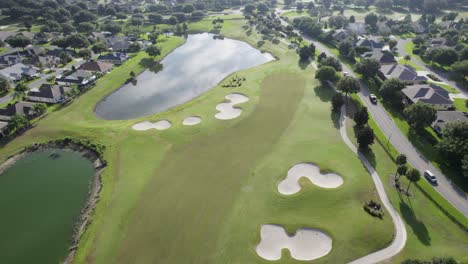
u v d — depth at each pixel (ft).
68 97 367.66
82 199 222.89
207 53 551.59
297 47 532.73
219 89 387.96
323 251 175.52
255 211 200.64
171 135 286.66
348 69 435.53
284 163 243.40
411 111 279.08
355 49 494.59
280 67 450.71
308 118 306.76
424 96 322.34
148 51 499.92
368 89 370.12
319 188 215.31
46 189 233.96
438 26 602.03
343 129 286.87
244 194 214.48
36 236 194.29
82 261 175.01
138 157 258.98
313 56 484.33
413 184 218.18
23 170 256.52
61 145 285.64
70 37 528.22
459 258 164.25
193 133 288.30
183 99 376.89
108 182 233.35
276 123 299.99
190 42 622.54
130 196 217.77
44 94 354.13
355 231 181.27
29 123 312.91
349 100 342.03
